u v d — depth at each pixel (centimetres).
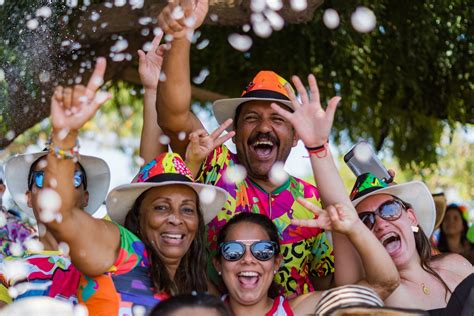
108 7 700
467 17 939
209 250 507
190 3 470
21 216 626
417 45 959
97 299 418
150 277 433
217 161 524
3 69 654
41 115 679
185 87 488
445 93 1023
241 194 521
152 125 537
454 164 1711
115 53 743
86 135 1127
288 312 464
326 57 953
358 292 372
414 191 505
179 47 481
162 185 455
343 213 436
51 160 385
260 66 969
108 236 421
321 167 444
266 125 526
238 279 462
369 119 1080
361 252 440
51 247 470
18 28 661
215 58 956
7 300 450
